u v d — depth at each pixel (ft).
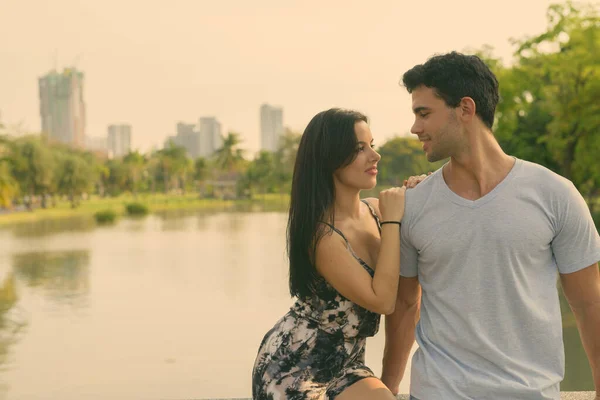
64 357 34.83
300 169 7.77
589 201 103.04
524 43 91.50
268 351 7.96
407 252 7.25
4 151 225.15
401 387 24.20
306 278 7.74
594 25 78.69
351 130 7.54
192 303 51.16
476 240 6.52
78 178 271.49
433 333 6.89
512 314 6.54
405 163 261.65
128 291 58.75
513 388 6.40
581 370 27.22
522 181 6.52
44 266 80.69
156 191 412.16
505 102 90.22
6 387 29.14
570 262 6.57
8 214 222.07
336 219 7.77
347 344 7.92
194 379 29.55
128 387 28.58
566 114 76.59
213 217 199.62
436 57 6.75
